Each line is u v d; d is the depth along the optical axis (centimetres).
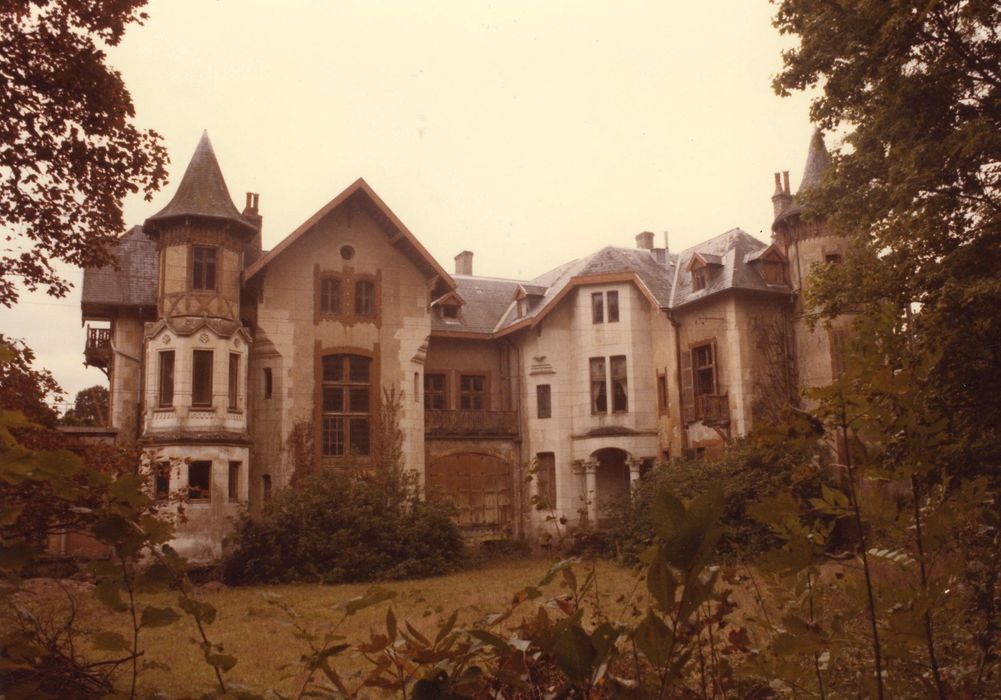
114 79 912
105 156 957
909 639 171
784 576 178
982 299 819
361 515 2267
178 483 2208
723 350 2617
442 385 3088
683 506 118
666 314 2827
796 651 178
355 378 2650
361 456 2606
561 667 132
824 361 2517
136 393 2442
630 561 1512
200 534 2197
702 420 2625
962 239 1055
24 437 688
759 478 1762
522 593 180
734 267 2639
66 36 884
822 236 2578
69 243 996
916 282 1016
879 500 173
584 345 2961
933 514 173
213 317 2355
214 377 2316
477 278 3519
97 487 137
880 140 1181
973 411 464
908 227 1105
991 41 998
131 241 2641
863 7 1049
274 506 2280
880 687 167
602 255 3069
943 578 171
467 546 2541
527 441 3009
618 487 2994
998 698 198
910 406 170
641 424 2862
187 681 675
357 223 2728
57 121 916
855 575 191
